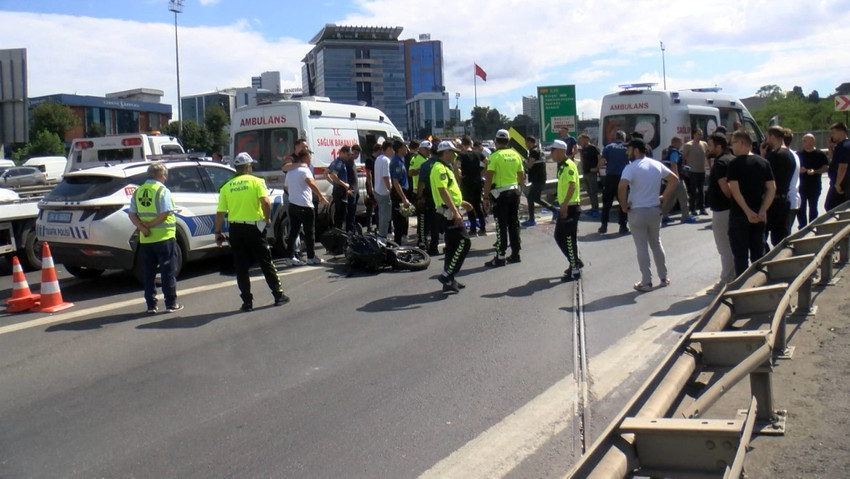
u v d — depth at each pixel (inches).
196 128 2432.3
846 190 434.0
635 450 124.0
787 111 2421.3
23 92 499.2
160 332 303.7
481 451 180.2
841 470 156.7
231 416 208.7
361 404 214.5
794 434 175.6
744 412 187.6
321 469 173.5
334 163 502.0
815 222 343.0
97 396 228.5
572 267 381.7
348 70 4741.6
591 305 324.8
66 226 384.5
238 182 337.7
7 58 498.0
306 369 249.0
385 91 4832.7
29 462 182.7
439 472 169.9
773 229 351.3
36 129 2701.8
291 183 448.1
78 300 373.4
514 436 188.5
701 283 359.6
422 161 538.0
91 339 295.4
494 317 309.6
